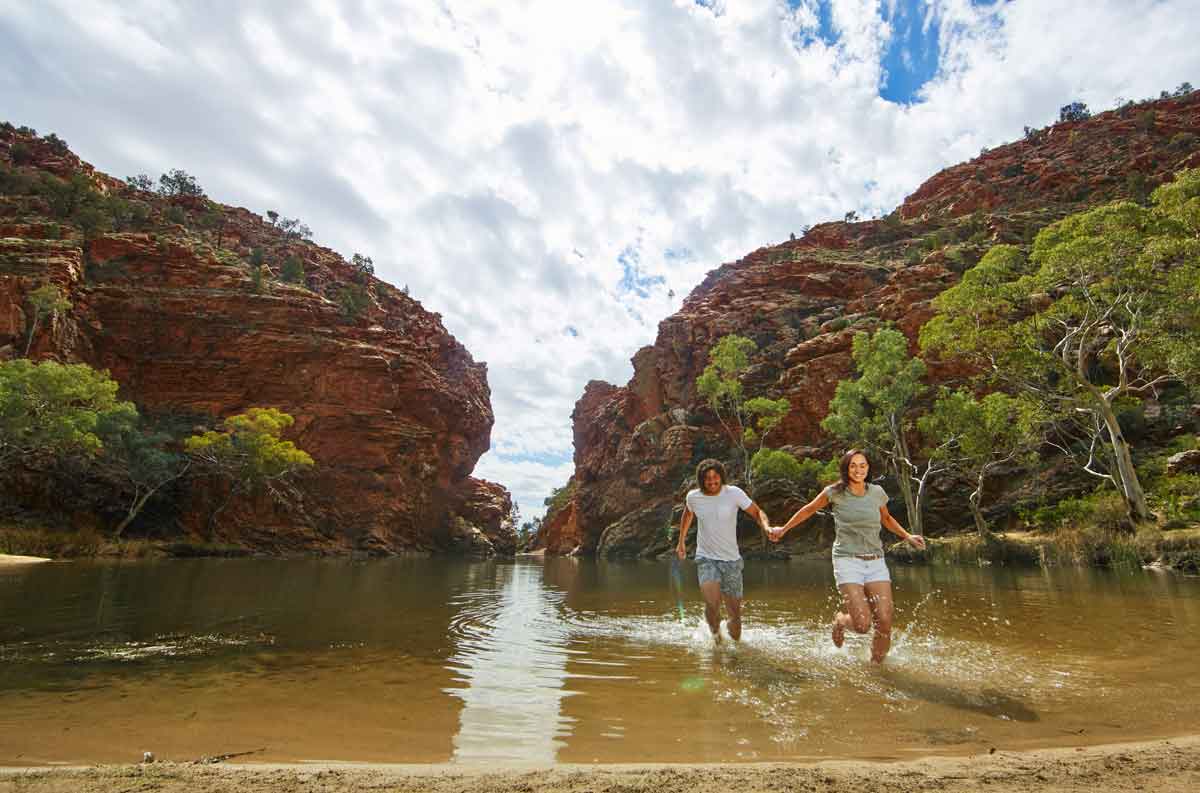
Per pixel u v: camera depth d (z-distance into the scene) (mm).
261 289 55656
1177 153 57469
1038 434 25719
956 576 13398
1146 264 18734
